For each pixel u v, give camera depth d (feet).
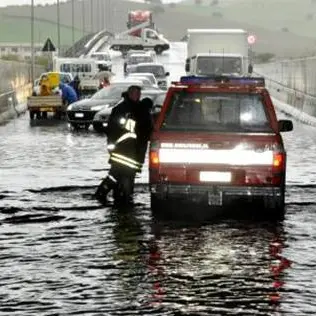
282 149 81.05
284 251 68.23
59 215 84.28
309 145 159.94
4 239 73.15
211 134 81.51
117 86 211.61
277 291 56.24
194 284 57.93
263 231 76.28
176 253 67.31
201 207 87.97
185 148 81.10
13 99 272.10
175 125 83.15
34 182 106.63
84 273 61.16
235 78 87.86
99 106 200.34
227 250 68.39
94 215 84.12
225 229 77.05
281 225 79.25
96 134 186.29
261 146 80.74
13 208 88.22
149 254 67.00
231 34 272.72
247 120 83.25
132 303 53.57
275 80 337.52
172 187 81.30
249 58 276.00
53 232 76.07
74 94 242.78
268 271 61.57
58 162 129.39
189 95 84.12
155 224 79.30
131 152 91.25
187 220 81.35
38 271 61.82
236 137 80.84
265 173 80.74
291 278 59.62
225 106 83.76
